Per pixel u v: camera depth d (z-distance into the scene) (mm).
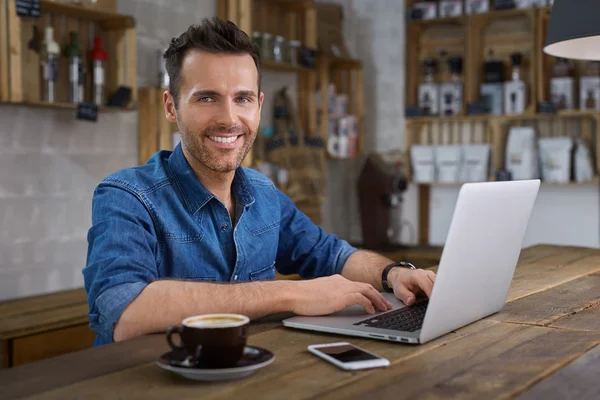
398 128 5137
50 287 3246
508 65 4637
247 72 1664
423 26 4957
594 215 4461
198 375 1009
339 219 5242
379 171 4844
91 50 3262
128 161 3561
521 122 4664
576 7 2012
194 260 1690
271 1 4406
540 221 4652
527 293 1756
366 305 1430
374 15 5195
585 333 1315
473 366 1089
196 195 1701
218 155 1662
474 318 1398
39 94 3078
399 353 1167
